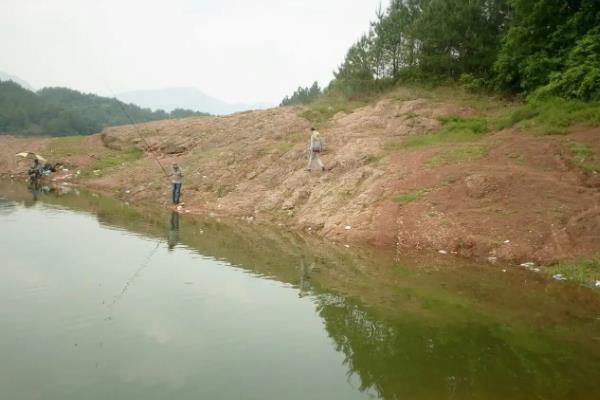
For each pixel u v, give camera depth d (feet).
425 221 42.29
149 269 32.71
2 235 41.39
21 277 29.68
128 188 77.30
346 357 20.06
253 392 17.01
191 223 52.65
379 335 22.43
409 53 88.94
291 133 78.02
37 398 16.19
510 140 51.21
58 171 95.81
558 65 61.82
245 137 83.46
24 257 34.42
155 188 72.49
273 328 22.99
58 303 25.41
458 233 39.42
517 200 40.52
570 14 62.18
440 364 19.54
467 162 48.80
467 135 58.03
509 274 32.91
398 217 44.09
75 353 19.70
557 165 44.01
